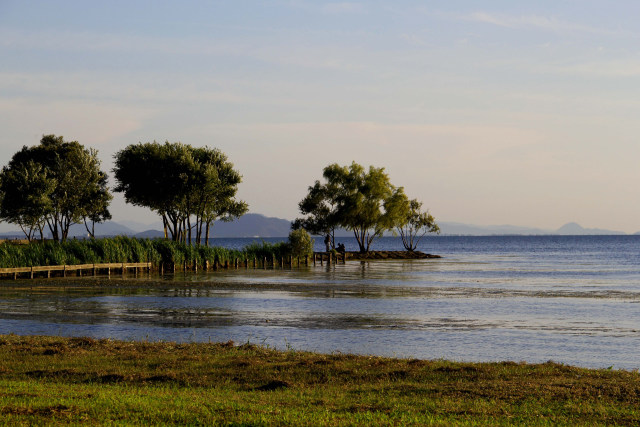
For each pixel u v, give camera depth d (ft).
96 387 55.42
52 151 343.26
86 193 308.60
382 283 199.52
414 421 44.80
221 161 305.32
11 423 41.06
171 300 141.18
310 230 391.45
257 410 47.09
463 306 135.33
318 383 59.16
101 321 107.34
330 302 140.97
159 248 250.98
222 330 99.14
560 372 63.67
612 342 91.56
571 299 151.74
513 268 297.74
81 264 215.10
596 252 563.07
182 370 63.31
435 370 64.08
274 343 88.43
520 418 46.88
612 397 53.72
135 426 41.68
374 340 91.56
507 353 82.99
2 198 291.99
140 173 287.07
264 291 166.09
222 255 275.39
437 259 412.16
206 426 42.83
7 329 97.60
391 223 401.49
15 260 198.59
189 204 291.79
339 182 392.27
